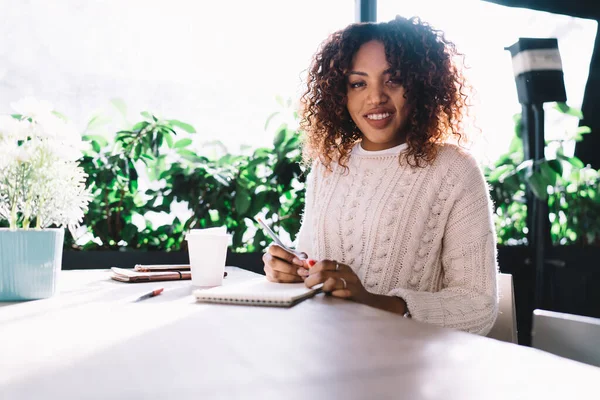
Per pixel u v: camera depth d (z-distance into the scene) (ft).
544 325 3.63
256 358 1.64
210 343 1.85
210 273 3.71
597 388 1.35
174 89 8.27
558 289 8.43
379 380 1.40
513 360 1.62
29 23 7.66
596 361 3.33
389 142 4.75
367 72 4.47
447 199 4.23
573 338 3.45
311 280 3.26
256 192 7.29
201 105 8.32
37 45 7.72
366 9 8.05
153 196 7.13
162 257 6.93
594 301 8.59
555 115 9.07
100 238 6.90
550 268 8.36
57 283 3.19
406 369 1.51
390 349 1.76
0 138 2.99
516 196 8.59
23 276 2.98
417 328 2.14
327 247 4.59
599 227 8.70
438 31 4.66
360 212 4.44
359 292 3.23
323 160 5.00
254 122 8.43
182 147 7.32
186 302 2.93
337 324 2.23
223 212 7.19
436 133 4.59
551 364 1.58
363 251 4.38
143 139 7.05
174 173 7.11
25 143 3.07
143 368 1.52
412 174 4.38
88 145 3.30
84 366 1.55
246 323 2.25
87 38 7.93
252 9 8.43
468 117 4.90
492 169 8.66
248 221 7.27
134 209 7.04
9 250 2.97
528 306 8.38
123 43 8.08
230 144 8.22
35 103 3.09
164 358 1.64
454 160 4.32
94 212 6.86
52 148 3.08
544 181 8.05
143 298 3.09
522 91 8.45
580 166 8.44
